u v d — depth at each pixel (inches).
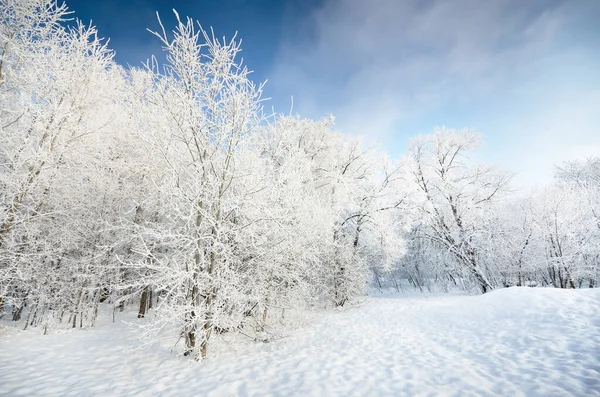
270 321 338.3
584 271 589.0
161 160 275.9
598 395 130.9
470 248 643.5
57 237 341.1
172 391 166.6
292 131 302.8
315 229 371.2
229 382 177.6
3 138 263.9
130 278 375.6
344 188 582.2
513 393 142.9
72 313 358.9
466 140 687.7
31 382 174.9
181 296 222.5
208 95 246.2
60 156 312.3
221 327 244.1
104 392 164.4
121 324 380.5
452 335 266.7
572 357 172.6
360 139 647.1
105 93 353.7
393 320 372.5
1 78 272.8
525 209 683.4
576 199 628.7
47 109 299.7
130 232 352.5
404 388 159.8
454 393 149.4
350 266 550.9
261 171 277.9
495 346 216.7
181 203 236.8
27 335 289.0
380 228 588.7
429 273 968.9
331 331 325.4
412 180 640.4
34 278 322.3
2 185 277.7
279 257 291.3
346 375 183.6
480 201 668.7
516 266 671.1
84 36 324.8
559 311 252.2
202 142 246.5
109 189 368.2
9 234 281.7
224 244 243.6
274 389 166.6
